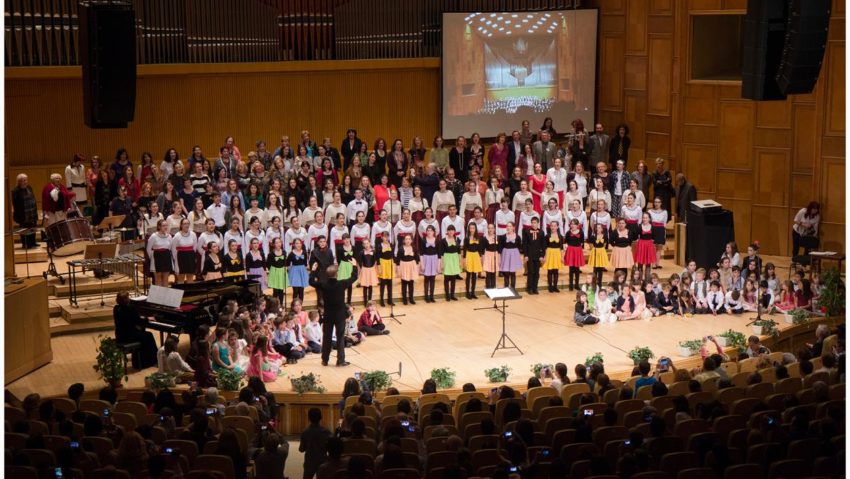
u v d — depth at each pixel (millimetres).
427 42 24141
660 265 21344
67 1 21156
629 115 24578
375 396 15023
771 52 12766
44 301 16234
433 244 19438
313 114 24141
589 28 24766
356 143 21875
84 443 10766
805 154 22078
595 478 9383
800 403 12406
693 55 23281
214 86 23328
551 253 19984
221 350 15484
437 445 11047
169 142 23203
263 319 16922
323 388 15148
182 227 18141
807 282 18922
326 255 18375
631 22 24203
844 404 11602
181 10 22250
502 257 19766
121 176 20453
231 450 10773
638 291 18828
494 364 16484
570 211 20078
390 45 23938
